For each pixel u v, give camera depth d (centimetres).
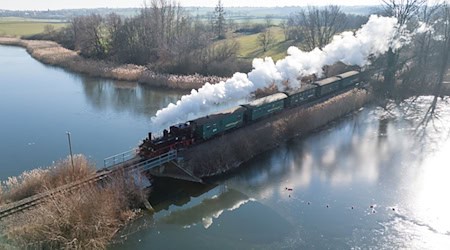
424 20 6812
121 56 8600
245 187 3216
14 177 3041
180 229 2620
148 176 3238
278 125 4241
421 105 5462
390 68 5866
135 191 2869
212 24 11481
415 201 2928
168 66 7538
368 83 6144
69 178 2869
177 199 3025
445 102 5559
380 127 4666
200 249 2391
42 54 9269
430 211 2783
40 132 4497
